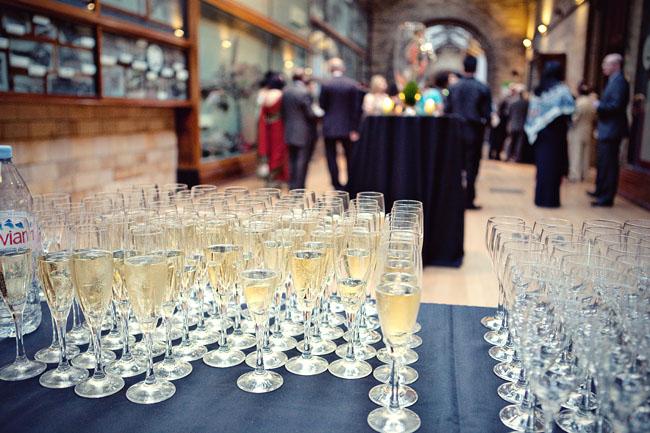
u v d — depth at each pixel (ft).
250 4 30.17
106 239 3.65
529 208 21.53
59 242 4.30
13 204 4.48
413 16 65.82
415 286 3.25
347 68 57.98
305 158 23.56
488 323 4.62
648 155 22.70
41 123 15.65
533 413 3.05
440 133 12.71
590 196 24.98
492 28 63.16
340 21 53.52
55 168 16.31
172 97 22.91
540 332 2.85
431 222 13.19
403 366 3.83
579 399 3.38
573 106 20.75
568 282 3.26
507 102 42.57
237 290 4.23
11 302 3.72
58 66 15.57
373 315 5.01
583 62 34.22
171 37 21.93
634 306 3.09
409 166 12.48
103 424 3.09
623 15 27.43
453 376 3.72
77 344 4.27
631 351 2.69
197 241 4.25
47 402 3.32
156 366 3.77
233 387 3.52
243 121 31.42
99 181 18.63
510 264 3.52
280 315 4.85
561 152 21.39
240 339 4.25
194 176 24.73
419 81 19.51
